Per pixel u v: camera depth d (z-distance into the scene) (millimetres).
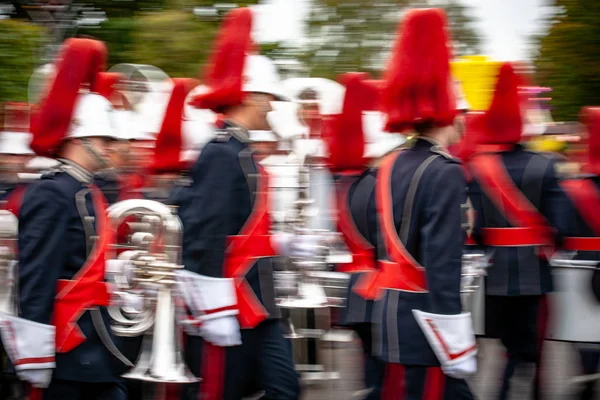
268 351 6289
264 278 6223
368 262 7637
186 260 6086
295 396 6387
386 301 5699
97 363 5805
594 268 8172
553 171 8000
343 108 8234
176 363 6277
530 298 8094
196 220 6031
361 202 7715
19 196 7938
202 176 6086
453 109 5684
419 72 5633
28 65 12758
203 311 6008
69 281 5742
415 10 5762
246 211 6148
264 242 6219
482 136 8180
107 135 5957
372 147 8203
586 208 8180
